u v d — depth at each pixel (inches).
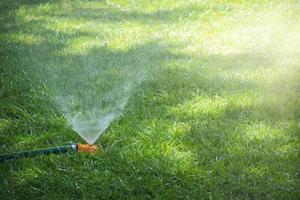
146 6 347.6
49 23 310.8
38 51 255.9
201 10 331.3
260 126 174.2
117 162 155.3
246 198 140.1
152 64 233.9
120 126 176.4
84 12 337.1
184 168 151.5
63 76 222.1
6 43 271.0
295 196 138.8
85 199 139.7
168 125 175.9
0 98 201.2
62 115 186.9
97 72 226.2
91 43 268.5
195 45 262.7
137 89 206.4
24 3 363.6
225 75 219.8
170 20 312.8
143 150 160.7
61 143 168.1
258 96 198.1
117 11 338.0
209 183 144.8
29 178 148.8
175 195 140.5
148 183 145.4
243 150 160.1
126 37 278.2
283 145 164.1
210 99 195.8
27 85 212.1
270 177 146.8
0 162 156.5
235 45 260.5
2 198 139.6
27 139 170.1
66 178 148.3
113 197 140.6
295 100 193.5
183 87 209.8
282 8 326.0
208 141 165.3
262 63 234.4
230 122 177.2
